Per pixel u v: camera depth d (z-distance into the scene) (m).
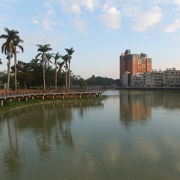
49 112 47.91
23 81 101.38
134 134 28.27
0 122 36.25
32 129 31.41
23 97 64.81
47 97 74.12
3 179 16.17
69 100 74.62
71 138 26.58
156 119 39.19
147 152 21.38
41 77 106.94
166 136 27.19
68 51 96.50
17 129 31.39
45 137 27.11
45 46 82.88
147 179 15.96
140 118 40.38
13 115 43.16
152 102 73.62
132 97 100.81
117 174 16.72
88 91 86.38
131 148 22.61
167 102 73.38
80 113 46.88
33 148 22.91
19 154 21.19
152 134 28.20
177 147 22.81
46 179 16.12
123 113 46.97
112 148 22.66
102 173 16.92
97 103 68.88
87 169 17.64
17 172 17.27
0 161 19.48
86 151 21.83
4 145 23.98
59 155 20.77
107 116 42.88
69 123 35.75
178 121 37.03
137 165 18.30
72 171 17.30
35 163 18.94
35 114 44.81
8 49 63.44
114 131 30.00
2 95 50.00
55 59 95.69
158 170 17.36
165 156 20.25
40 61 106.44
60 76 117.44
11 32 63.22
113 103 69.75
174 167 17.86
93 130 30.70
